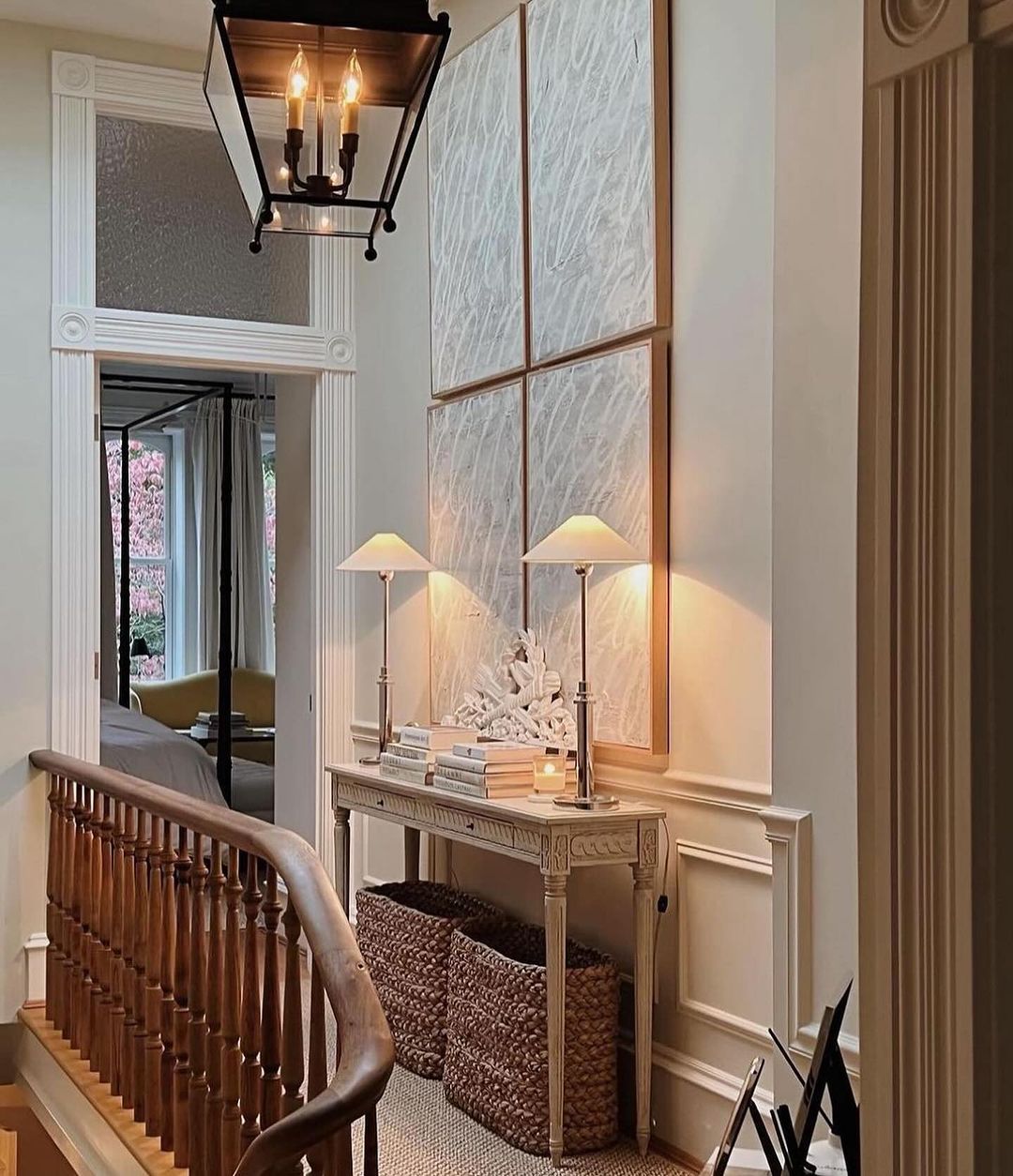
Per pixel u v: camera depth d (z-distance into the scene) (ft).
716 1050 11.16
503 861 14.56
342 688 18.20
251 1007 9.12
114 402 30.04
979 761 3.53
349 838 15.12
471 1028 12.26
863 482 3.88
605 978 11.61
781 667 8.29
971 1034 3.51
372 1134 6.27
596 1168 11.03
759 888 10.66
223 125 8.67
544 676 13.19
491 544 14.52
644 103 11.87
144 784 11.62
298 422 19.15
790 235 8.23
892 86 3.77
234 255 17.80
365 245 18.13
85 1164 12.91
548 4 13.43
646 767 12.07
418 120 8.52
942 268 3.63
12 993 16.11
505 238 14.28
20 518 16.34
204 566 30.17
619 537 11.46
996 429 3.56
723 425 11.10
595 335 12.65
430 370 16.24
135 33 16.84
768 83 10.60
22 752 16.26
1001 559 3.56
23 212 16.42
